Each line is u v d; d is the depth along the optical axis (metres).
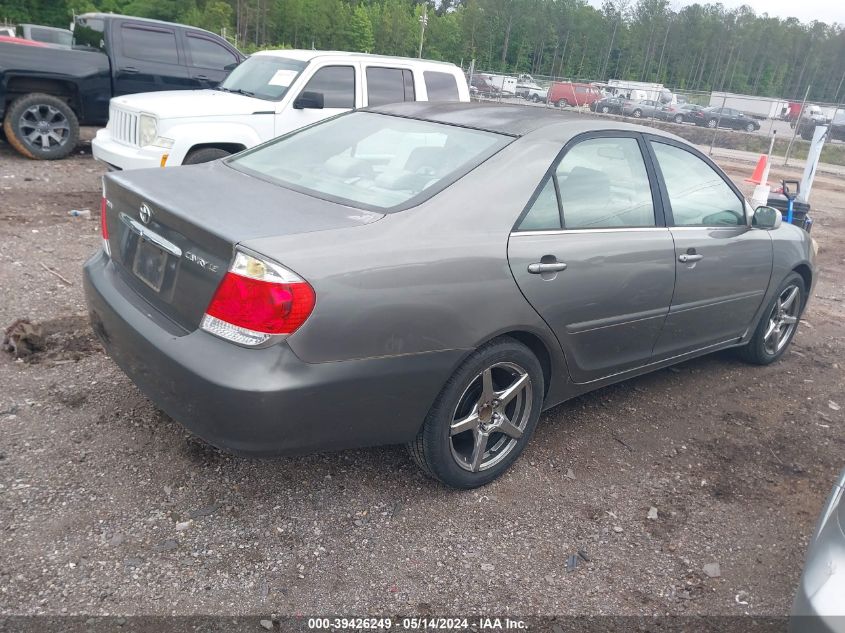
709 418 4.26
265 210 2.78
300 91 7.77
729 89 109.94
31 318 4.56
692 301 4.01
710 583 2.81
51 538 2.67
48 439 3.26
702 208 4.12
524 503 3.21
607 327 3.52
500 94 32.59
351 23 83.69
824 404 4.62
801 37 107.25
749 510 3.34
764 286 4.63
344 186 3.12
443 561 2.78
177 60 10.49
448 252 2.78
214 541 2.75
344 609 2.49
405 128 3.55
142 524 2.80
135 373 2.83
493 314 2.93
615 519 3.17
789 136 28.23
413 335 2.70
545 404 3.51
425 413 2.88
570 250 3.21
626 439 3.90
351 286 2.51
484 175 3.05
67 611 2.35
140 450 3.26
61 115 9.89
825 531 2.09
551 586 2.71
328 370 2.51
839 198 15.91
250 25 82.31
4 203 7.48
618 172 3.63
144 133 7.20
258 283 2.38
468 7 98.12
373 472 3.31
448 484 3.15
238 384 2.40
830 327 6.34
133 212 2.99
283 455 2.59
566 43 102.94
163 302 2.78
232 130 7.39
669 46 108.94
